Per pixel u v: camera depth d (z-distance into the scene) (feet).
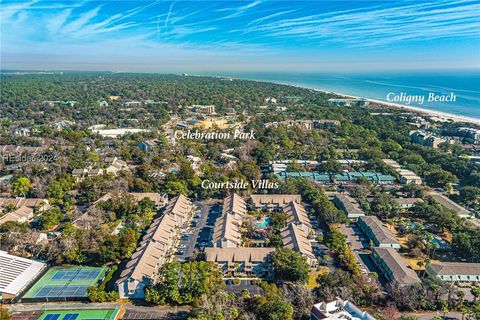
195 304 413.80
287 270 470.39
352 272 489.67
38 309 432.66
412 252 544.21
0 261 492.95
